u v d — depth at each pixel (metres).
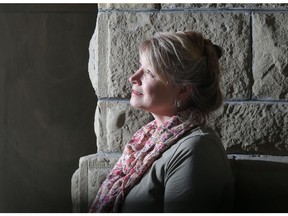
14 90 4.11
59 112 4.08
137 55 2.22
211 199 1.72
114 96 2.25
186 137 1.78
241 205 2.15
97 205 1.96
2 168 4.17
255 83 2.19
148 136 2.00
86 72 4.04
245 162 2.15
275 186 2.13
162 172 1.77
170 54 1.83
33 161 4.13
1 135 4.14
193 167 1.71
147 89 1.88
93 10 4.01
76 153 4.09
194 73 1.84
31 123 4.11
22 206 4.17
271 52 2.18
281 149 2.19
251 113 2.19
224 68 2.20
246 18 2.19
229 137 2.20
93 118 4.05
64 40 4.03
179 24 2.21
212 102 1.92
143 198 1.78
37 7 4.04
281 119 2.18
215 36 2.20
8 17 4.06
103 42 2.25
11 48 4.08
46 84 4.07
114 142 2.26
